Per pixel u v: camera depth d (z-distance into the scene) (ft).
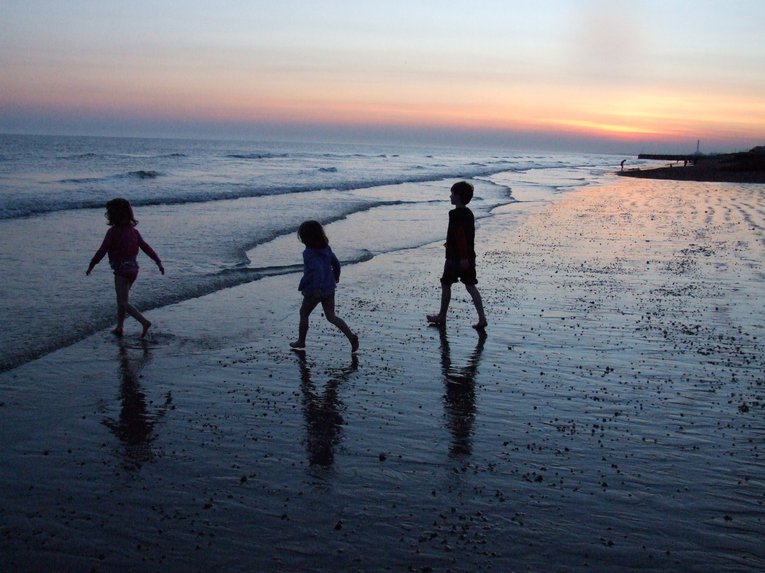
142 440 16.31
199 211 65.31
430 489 13.94
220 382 20.70
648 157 633.61
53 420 17.35
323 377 21.36
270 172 136.46
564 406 18.92
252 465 15.02
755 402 19.25
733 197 104.83
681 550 11.75
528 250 48.42
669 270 40.16
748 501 13.56
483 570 11.09
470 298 33.06
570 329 27.20
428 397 19.62
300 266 40.52
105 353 23.11
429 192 104.88
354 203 79.92
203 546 11.73
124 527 12.34
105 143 435.12
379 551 11.60
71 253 40.37
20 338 23.88
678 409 18.69
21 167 130.72
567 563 11.31
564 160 517.96
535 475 14.65
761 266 41.42
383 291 34.78
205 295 32.60
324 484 14.14
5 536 11.96
